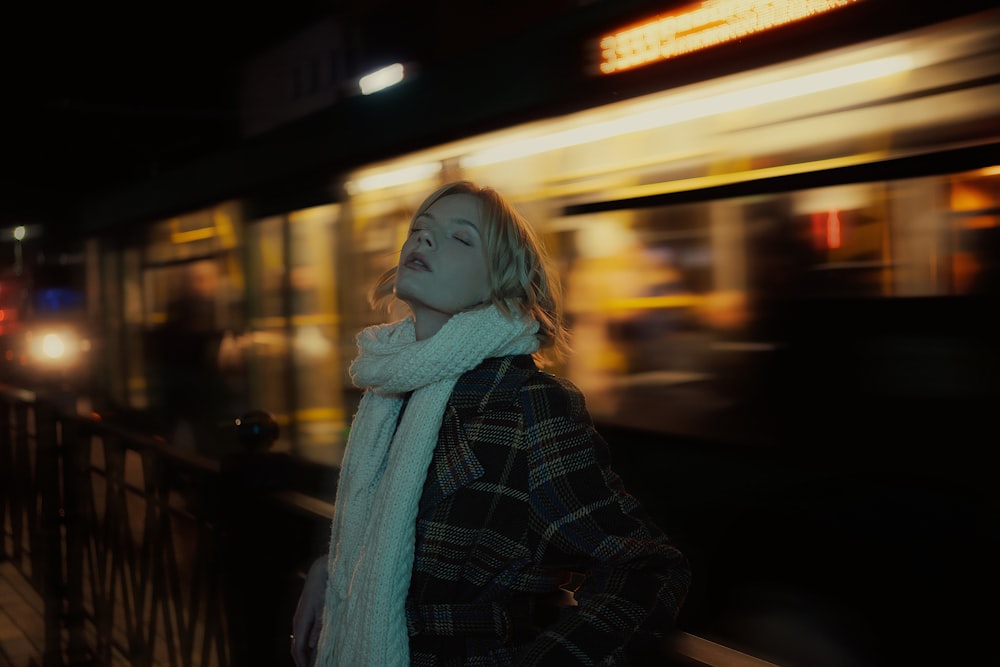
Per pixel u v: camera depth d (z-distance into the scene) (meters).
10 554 4.64
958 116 2.81
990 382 2.77
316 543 2.07
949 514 2.85
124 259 8.81
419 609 1.28
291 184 6.06
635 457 3.79
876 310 3.04
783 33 3.26
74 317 9.75
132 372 8.51
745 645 3.38
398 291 1.37
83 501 3.60
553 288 1.40
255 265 6.54
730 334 3.47
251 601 2.26
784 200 3.29
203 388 7.25
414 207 4.94
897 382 3.00
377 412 1.42
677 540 3.62
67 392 4.03
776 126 3.30
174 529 2.74
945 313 2.86
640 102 3.74
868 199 3.05
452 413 1.29
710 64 3.48
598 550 1.18
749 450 3.40
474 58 4.52
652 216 3.71
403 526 1.26
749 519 3.40
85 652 3.69
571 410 1.25
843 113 3.11
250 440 2.34
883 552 3.02
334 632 1.40
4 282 10.67
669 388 3.66
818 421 3.21
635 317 3.78
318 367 5.85
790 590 3.28
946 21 2.83
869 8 3.03
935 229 2.89
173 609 2.80
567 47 4.03
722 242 3.47
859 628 3.07
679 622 3.60
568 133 4.04
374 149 5.25
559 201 4.07
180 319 7.68
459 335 1.27
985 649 2.78
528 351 1.33
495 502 1.23
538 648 1.12
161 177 8.03
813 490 3.21
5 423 4.70
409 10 7.29
